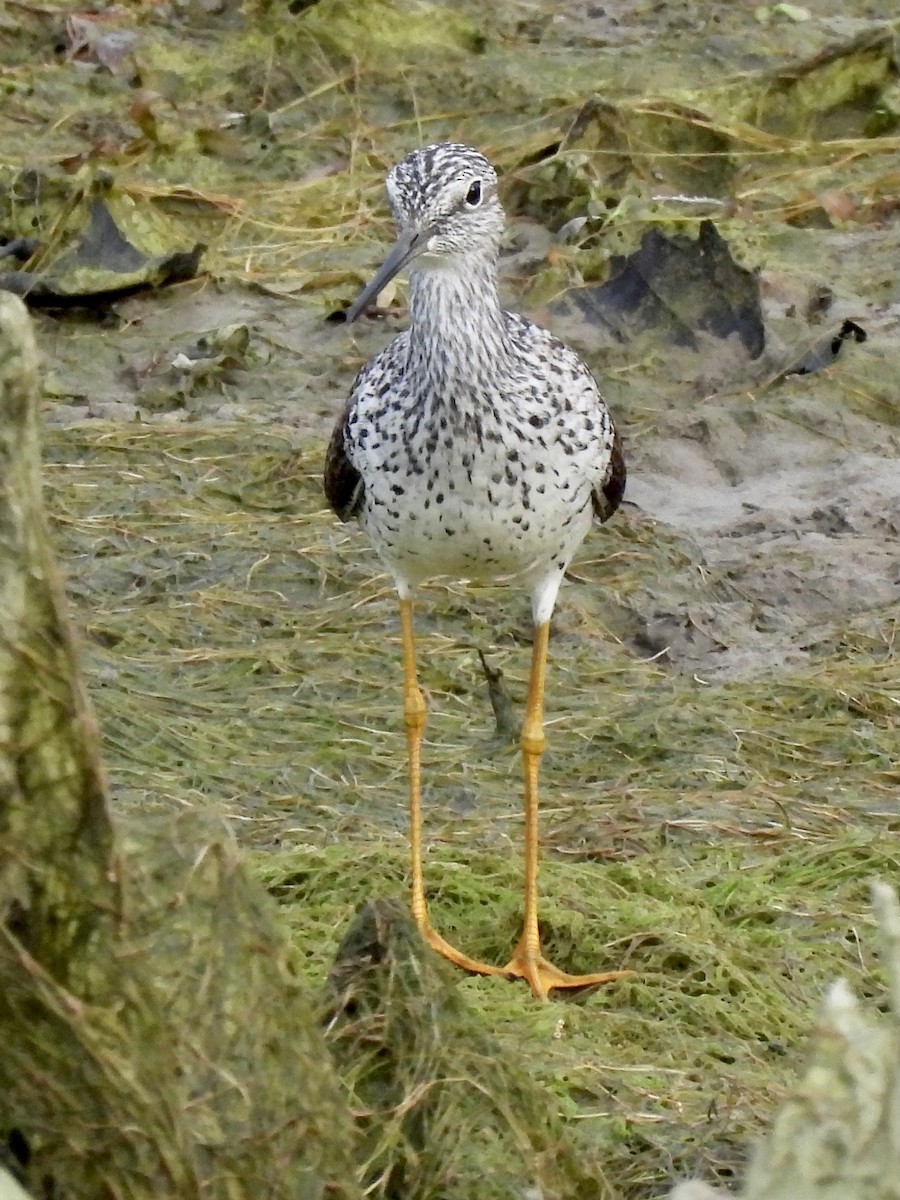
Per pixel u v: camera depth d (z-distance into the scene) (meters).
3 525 4.81
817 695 12.10
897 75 21.53
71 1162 5.11
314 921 9.50
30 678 4.86
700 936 9.45
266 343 16.92
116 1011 5.07
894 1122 4.89
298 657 12.59
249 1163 5.48
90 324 17.28
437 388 9.12
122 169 20.05
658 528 14.09
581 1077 8.15
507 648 12.79
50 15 23.62
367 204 19.78
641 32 24.31
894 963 4.92
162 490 14.66
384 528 9.63
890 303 17.38
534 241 18.78
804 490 14.71
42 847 4.95
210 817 5.73
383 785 11.30
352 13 23.02
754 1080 8.17
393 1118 6.61
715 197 19.98
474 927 9.92
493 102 22.03
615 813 10.90
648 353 16.56
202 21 24.17
